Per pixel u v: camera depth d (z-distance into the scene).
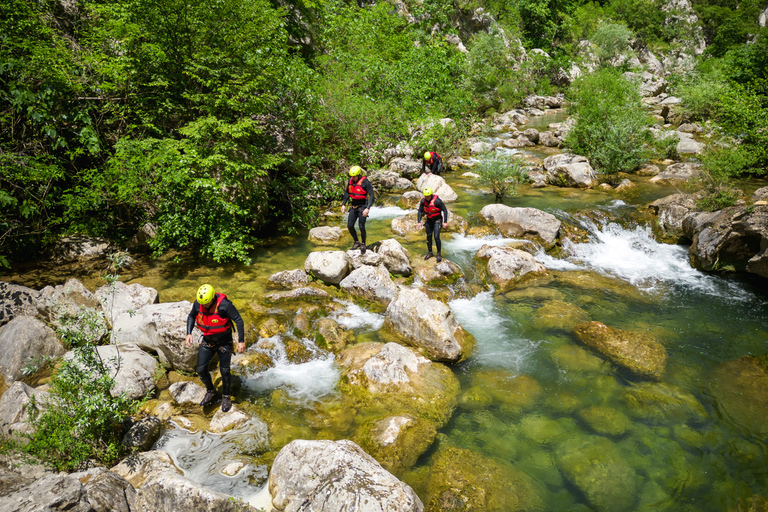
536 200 13.16
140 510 4.07
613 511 4.25
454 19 37.81
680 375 6.28
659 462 4.83
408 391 5.80
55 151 9.57
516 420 5.45
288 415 5.48
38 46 8.31
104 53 9.63
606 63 47.22
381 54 20.61
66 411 4.56
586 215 11.69
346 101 13.73
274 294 7.92
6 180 8.23
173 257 9.65
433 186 13.62
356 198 9.00
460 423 5.39
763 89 17.05
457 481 4.51
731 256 9.34
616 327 7.49
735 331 7.37
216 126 9.51
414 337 6.79
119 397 4.84
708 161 11.93
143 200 9.44
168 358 6.11
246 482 4.51
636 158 16.02
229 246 8.98
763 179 13.80
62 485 3.79
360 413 5.50
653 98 38.50
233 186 10.12
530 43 43.88
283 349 6.66
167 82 9.76
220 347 5.38
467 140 20.38
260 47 10.69
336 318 7.52
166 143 8.91
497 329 7.45
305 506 3.89
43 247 9.46
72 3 10.87
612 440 5.13
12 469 4.30
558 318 7.73
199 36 10.03
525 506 4.27
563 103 36.03
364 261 8.96
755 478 4.62
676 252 10.37
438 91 21.42
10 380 5.68
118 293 7.25
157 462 4.57
